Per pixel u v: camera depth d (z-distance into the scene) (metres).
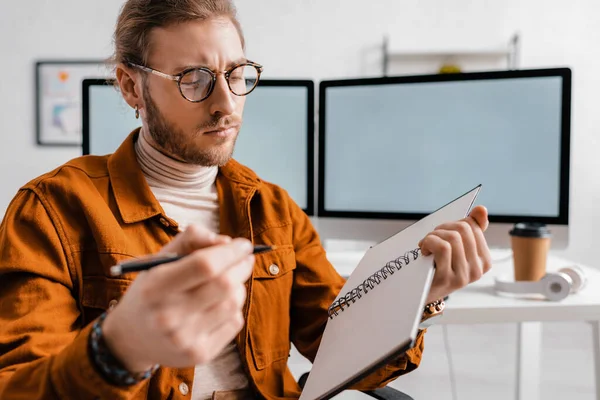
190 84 0.77
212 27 0.79
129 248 0.77
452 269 0.65
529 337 1.68
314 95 1.56
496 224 1.38
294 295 0.98
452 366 2.38
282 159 1.53
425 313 0.77
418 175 1.43
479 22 2.74
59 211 0.76
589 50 2.72
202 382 0.81
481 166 1.38
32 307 0.67
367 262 0.78
